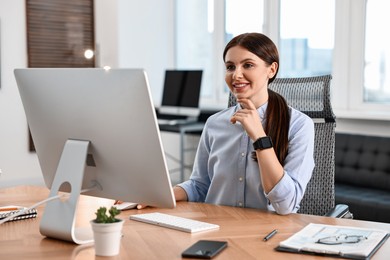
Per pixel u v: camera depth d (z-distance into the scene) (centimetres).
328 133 218
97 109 145
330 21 458
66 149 154
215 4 553
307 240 145
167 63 606
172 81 540
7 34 534
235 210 187
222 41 550
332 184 216
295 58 490
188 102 522
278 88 231
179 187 208
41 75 153
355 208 344
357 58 438
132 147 143
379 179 378
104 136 147
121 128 142
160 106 550
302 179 186
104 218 136
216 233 157
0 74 531
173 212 184
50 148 163
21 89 161
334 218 175
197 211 186
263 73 185
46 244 148
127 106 139
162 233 157
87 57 582
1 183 539
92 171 155
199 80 513
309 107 222
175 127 500
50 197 153
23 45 545
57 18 565
